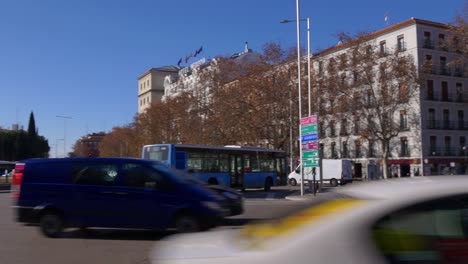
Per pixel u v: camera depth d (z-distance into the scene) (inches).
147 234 458.0
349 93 1948.8
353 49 1887.3
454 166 2231.8
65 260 333.1
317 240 124.3
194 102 2253.9
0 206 843.4
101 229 488.4
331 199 146.4
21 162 446.9
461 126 2324.1
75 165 434.3
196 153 1096.2
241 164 1202.6
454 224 124.0
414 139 2217.0
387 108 1971.0
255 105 1907.0
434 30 2257.6
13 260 334.0
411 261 118.7
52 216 427.5
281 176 1326.3
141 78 5344.5
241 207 493.0
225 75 2032.5
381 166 2319.1
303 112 1898.4
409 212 125.0
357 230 122.8
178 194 410.0
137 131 2972.4
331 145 2596.0
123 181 420.5
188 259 138.6
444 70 2272.4
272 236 138.9
